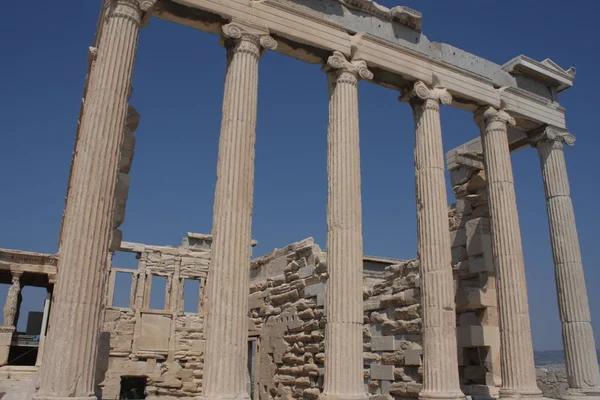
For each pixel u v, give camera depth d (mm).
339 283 17359
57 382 12352
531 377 19781
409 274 22812
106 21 16141
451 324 18703
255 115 17375
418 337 21656
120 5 15750
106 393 33469
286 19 18766
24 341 38156
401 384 22062
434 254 19328
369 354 24578
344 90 19203
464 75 22547
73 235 13461
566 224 23531
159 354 35625
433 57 21812
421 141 20875
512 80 24312
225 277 15484
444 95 21578
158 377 35188
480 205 24938
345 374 16531
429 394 17859
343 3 20328
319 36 19234
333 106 19312
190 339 36938
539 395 19500
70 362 12547
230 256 15672
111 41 15305
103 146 14328
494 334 22562
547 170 24531
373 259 31797
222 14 17656
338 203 18109
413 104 21656
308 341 27031
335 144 18781
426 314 18906
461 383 22984
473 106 23188
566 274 22953
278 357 29984
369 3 20500
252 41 17844
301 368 27078
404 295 22688
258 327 33281
